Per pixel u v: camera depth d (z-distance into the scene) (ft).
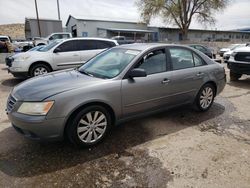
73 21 121.39
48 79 11.89
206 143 11.63
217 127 13.61
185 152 10.75
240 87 24.50
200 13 115.14
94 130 11.06
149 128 13.33
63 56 27.09
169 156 10.40
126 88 11.57
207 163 9.87
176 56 14.12
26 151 10.75
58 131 9.96
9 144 11.37
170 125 13.79
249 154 10.62
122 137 12.19
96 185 8.52
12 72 25.96
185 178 8.89
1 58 52.06
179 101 14.32
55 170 9.36
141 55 12.46
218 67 16.37
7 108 10.91
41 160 10.04
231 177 8.96
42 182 8.66
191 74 14.46
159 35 128.67
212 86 16.19
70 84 10.77
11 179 8.81
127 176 9.02
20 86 11.47
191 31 138.62
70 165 9.70
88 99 10.38
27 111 9.72
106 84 11.04
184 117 15.07
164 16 116.67
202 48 56.59
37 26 96.63
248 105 17.90
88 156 10.39
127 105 11.84
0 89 23.09
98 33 118.52
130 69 11.89
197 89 15.10
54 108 9.68
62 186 8.45
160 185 8.51
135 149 11.02
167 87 13.29
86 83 10.89
